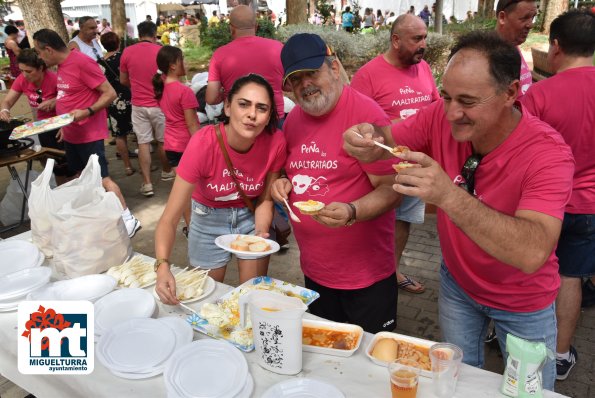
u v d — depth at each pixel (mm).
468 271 1835
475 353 2055
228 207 2453
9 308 1952
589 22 2201
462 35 1491
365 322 2336
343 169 2100
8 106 5242
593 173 2279
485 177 1638
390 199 2061
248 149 2195
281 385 1423
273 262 4121
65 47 4418
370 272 2254
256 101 1974
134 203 5453
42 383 1725
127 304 1933
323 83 1960
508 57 1348
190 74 13688
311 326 1770
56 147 5453
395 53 3217
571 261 2443
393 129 2016
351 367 1572
